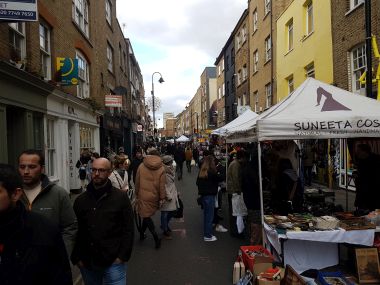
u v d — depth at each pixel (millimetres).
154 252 6926
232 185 7645
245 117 13523
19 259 2102
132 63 37812
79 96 15852
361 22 12016
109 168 3693
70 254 3477
